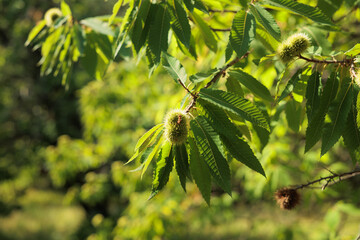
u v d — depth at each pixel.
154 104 6.01
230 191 1.45
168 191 5.63
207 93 1.52
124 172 5.79
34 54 11.99
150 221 4.59
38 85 12.06
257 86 1.87
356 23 3.56
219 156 1.47
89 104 6.79
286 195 2.31
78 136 12.26
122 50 2.62
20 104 12.60
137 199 5.32
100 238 6.32
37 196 17.45
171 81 5.84
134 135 6.45
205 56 3.67
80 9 11.19
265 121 1.48
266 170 4.09
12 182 11.77
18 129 12.34
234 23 1.73
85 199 7.20
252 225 5.91
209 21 2.84
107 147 6.95
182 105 1.57
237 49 1.68
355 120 1.64
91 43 2.69
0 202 13.31
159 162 1.64
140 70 6.02
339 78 1.68
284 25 3.28
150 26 1.87
